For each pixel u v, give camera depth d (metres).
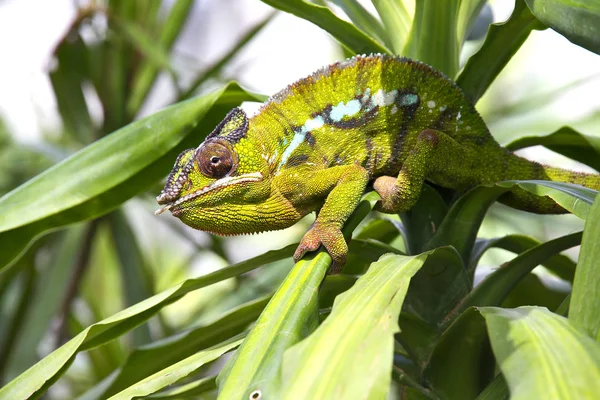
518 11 1.37
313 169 1.39
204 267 2.52
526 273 1.38
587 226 1.28
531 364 1.24
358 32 1.42
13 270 1.70
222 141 1.38
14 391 1.35
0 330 1.70
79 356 1.96
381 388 1.23
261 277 1.62
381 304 1.26
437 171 1.40
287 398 1.24
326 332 1.25
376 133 1.41
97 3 1.79
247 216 1.39
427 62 1.41
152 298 1.37
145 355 1.43
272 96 1.41
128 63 1.76
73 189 1.41
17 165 1.99
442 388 1.37
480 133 1.41
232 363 1.27
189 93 1.78
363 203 1.38
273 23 3.22
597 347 1.25
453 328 1.35
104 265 2.00
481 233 1.68
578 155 1.45
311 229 1.36
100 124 1.80
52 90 1.80
